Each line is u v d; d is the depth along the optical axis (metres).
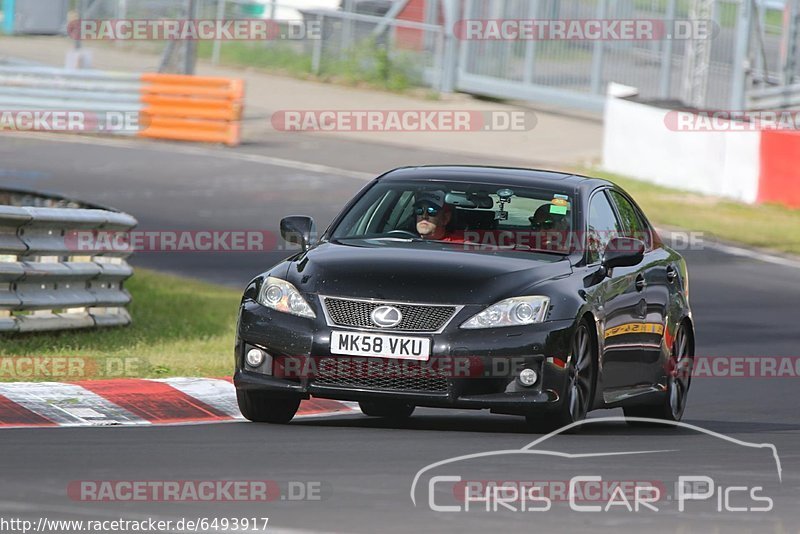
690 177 94.25
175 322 48.47
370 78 139.75
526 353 28.11
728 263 74.00
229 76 139.88
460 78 137.50
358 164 102.81
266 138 113.75
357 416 32.88
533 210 31.86
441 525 17.95
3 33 155.25
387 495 20.08
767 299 64.50
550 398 28.36
